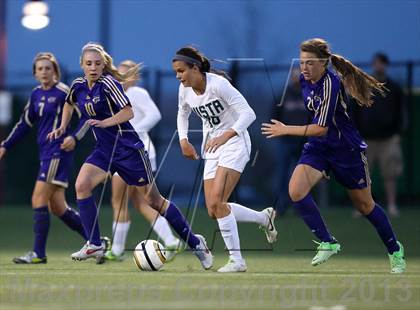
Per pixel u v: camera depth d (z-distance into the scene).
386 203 62.62
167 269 31.84
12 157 68.12
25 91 67.12
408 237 45.53
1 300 23.47
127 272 30.31
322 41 29.84
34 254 34.84
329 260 36.34
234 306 22.42
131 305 22.55
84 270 31.31
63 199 36.41
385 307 22.48
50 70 34.97
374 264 34.62
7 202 68.25
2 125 66.88
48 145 35.19
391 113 55.34
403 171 63.09
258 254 38.69
